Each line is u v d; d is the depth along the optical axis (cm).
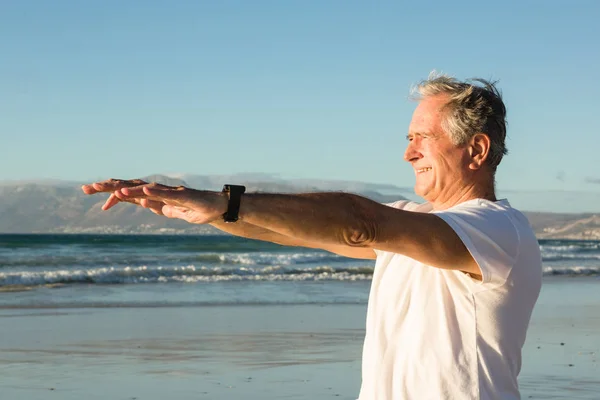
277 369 782
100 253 4116
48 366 802
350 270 2692
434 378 166
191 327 1158
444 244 153
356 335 1066
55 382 717
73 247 4741
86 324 1197
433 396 166
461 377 165
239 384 704
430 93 185
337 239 142
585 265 3566
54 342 987
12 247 4728
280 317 1314
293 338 1029
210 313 1385
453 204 184
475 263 159
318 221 139
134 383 712
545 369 778
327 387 692
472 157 181
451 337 167
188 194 133
